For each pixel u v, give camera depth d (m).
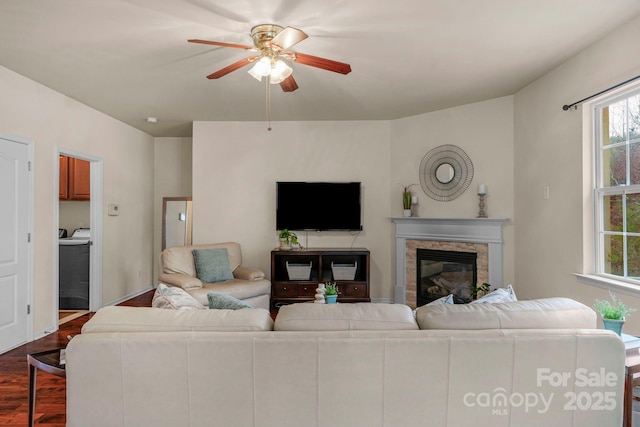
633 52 2.47
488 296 2.10
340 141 5.07
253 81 3.59
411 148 4.82
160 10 2.34
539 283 3.55
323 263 5.01
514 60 3.11
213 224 5.11
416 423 1.55
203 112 4.66
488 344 1.53
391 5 2.29
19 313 3.39
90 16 2.41
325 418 1.54
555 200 3.31
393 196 4.97
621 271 2.74
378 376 1.53
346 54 2.99
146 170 5.82
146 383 1.52
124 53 2.97
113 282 4.93
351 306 1.69
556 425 1.57
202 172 5.10
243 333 1.54
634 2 2.26
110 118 4.83
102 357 1.51
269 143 5.10
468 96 4.05
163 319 1.60
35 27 2.54
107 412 1.52
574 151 3.05
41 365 1.77
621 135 2.73
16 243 3.37
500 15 2.40
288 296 4.66
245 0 2.24
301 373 1.53
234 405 1.53
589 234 2.96
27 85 3.48
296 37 2.18
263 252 5.11
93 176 4.58
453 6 2.30
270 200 5.11
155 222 6.10
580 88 2.96
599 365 1.56
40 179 3.64
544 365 1.55
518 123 3.89
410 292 4.74
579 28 2.57
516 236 3.94
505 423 1.56
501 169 4.07
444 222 4.41
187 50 2.92
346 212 4.95
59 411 2.30
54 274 3.82
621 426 1.58
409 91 3.88
